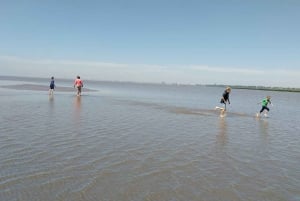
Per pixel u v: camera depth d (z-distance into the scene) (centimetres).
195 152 1157
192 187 790
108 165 941
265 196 749
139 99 4166
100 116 2031
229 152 1184
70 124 1642
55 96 3753
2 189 718
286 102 5622
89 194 716
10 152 1027
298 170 976
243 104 4222
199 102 4169
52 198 683
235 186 809
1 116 1805
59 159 977
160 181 823
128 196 716
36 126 1527
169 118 2128
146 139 1352
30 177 804
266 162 1059
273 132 1739
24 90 5034
